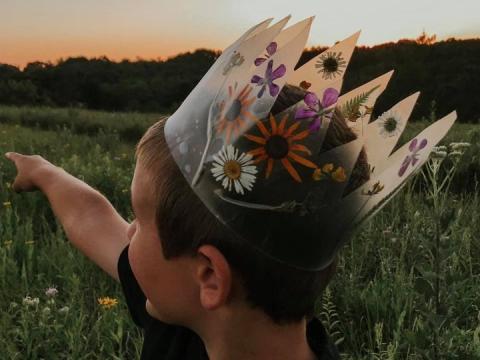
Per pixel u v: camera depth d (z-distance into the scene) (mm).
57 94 52469
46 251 3631
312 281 779
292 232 742
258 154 722
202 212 736
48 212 4664
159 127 814
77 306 2883
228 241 733
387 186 779
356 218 785
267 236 736
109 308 2721
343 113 784
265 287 751
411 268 3020
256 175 723
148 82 51375
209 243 736
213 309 746
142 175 786
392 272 3303
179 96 48656
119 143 11227
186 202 744
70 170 6262
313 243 758
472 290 2863
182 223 749
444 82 34781
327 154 732
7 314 2676
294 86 756
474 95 35000
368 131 783
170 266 776
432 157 2061
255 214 729
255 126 722
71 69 53656
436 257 2094
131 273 1147
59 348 2547
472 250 3631
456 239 3543
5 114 17938
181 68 50094
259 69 729
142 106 50281
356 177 768
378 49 33312
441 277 2117
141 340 2482
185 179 745
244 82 734
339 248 808
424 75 34219
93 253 1266
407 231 3562
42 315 2576
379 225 3938
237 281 751
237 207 727
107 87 52625
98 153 8148
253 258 740
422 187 5191
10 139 9625
